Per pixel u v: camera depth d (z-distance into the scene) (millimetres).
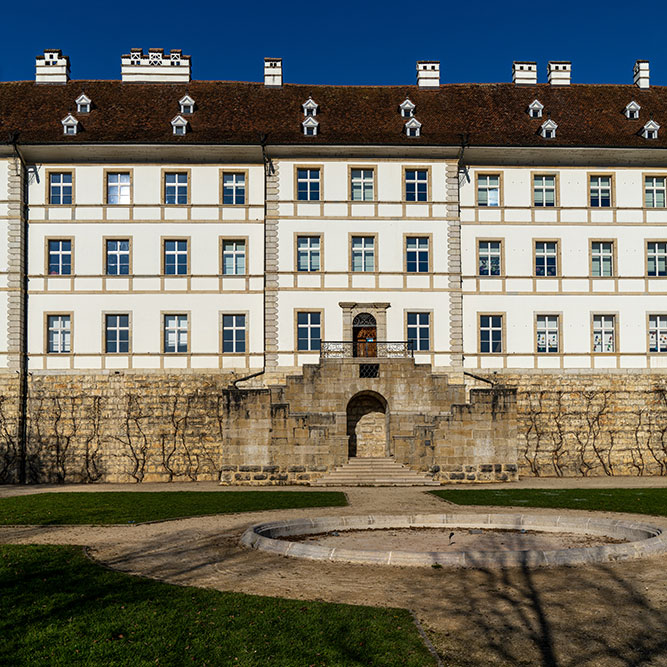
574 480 35656
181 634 10797
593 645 10414
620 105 45375
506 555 14695
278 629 10945
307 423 34219
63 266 39531
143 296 39438
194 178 40125
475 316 39938
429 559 14711
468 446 34531
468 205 40562
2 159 39281
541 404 39062
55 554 16297
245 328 39531
